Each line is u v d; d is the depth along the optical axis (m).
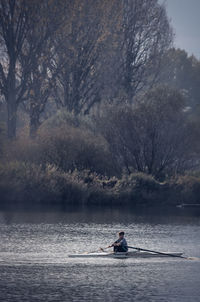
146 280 43.44
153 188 96.00
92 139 100.12
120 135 100.88
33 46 112.19
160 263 49.66
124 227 69.75
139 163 102.62
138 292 40.19
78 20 114.62
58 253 52.62
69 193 90.75
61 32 110.62
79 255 51.31
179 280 43.56
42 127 105.38
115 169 101.62
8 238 59.53
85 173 94.75
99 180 94.94
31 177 89.44
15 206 86.75
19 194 88.56
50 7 108.69
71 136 98.00
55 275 44.22
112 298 38.59
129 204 93.88
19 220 72.62
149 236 63.50
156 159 101.81
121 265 48.44
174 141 100.44
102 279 43.38
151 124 99.44
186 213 85.62
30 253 52.25
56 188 89.69
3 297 38.34
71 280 42.94
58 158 97.50
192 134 100.75
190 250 55.81
